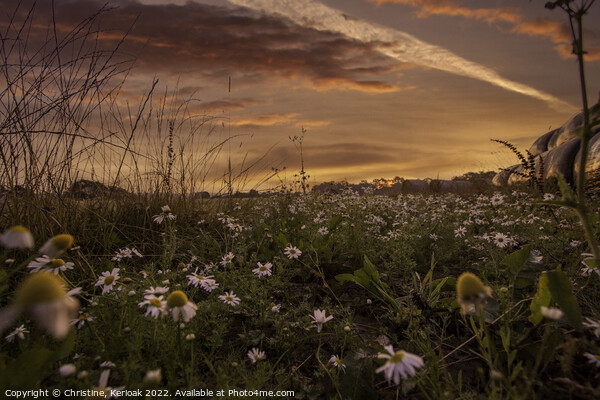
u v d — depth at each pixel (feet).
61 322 3.39
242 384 6.17
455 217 17.94
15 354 5.97
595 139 24.16
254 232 13.88
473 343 7.04
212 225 14.94
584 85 4.65
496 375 4.42
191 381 5.44
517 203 17.43
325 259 11.69
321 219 14.12
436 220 16.35
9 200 10.12
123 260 11.22
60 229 10.79
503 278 8.73
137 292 7.45
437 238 14.21
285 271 10.48
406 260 11.14
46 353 4.58
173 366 5.50
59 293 3.50
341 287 9.89
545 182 23.54
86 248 11.09
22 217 10.13
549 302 5.97
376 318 8.25
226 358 6.84
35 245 9.55
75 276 9.20
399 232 13.15
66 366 4.49
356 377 5.95
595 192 19.01
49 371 5.41
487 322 6.84
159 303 5.44
